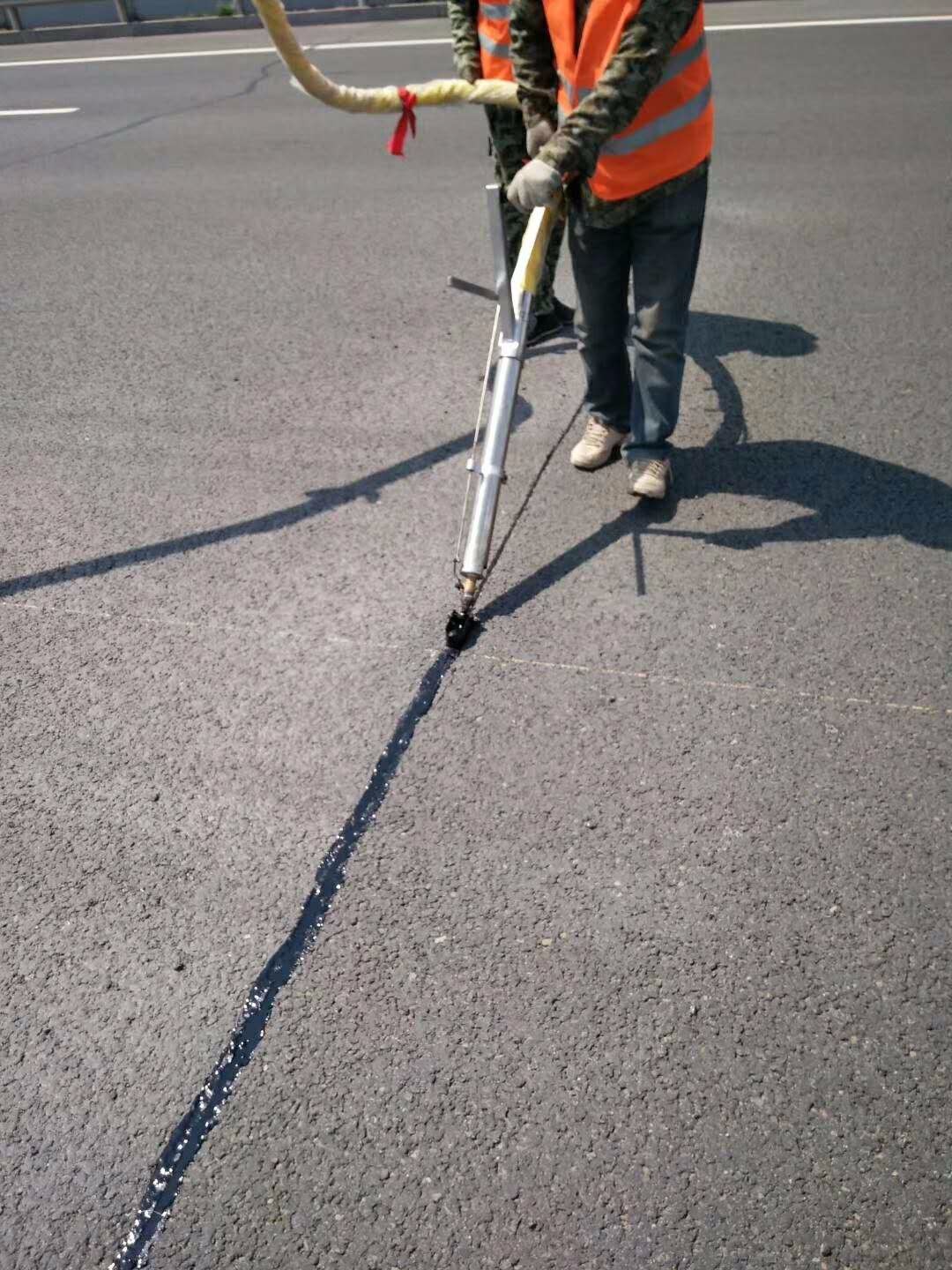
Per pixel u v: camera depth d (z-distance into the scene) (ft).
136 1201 5.59
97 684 9.03
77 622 9.77
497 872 7.18
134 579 10.30
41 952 6.87
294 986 6.57
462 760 8.05
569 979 6.50
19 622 9.82
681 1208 5.42
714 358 13.67
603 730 8.23
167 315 16.10
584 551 10.24
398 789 7.85
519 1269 5.24
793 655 8.84
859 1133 5.68
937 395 12.54
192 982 6.63
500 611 9.53
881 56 27.96
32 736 8.55
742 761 7.89
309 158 23.45
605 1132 5.75
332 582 10.06
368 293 16.30
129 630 9.63
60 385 14.19
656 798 7.63
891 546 10.07
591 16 8.14
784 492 10.96
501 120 12.80
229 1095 6.03
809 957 6.54
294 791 7.89
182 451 12.45
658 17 7.89
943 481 11.00
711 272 16.21
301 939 6.84
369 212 19.74
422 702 8.61
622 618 9.36
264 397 13.51
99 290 17.21
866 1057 6.02
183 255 18.39
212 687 8.91
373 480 11.62
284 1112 5.94
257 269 17.53
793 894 6.91
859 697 8.39
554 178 8.09
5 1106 6.04
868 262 16.20
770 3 36.19
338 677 8.91
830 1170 5.54
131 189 22.29
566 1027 6.25
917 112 23.16
